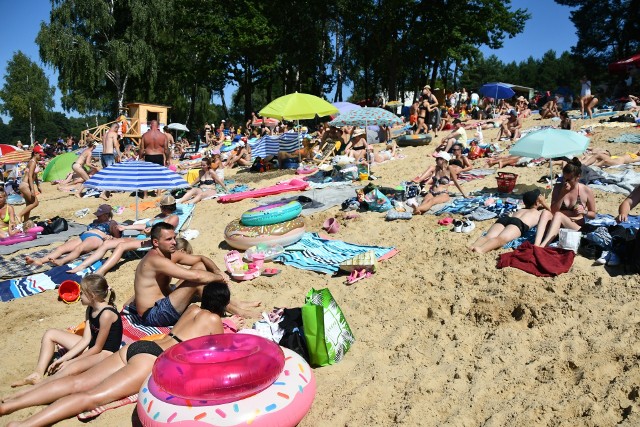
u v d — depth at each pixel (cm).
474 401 475
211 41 3906
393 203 1037
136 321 638
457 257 736
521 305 594
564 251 670
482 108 2814
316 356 552
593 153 1167
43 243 1009
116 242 862
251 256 830
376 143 1900
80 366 534
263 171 1653
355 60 4700
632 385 451
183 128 3131
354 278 736
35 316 718
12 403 491
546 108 2127
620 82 2575
